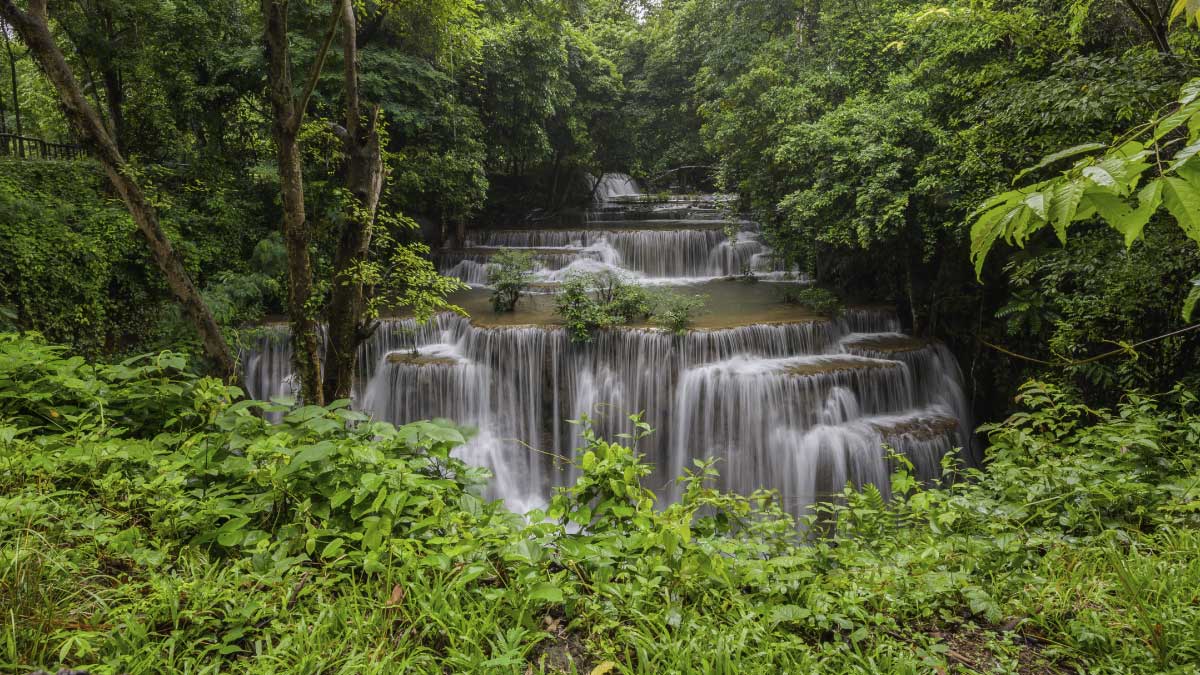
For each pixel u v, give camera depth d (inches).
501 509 134.7
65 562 103.4
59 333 437.7
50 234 438.0
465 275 740.0
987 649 108.3
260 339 509.7
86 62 602.2
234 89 615.2
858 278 636.1
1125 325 309.4
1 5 224.1
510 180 1105.4
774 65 648.4
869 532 157.6
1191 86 49.2
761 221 662.5
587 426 142.9
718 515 138.3
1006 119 314.2
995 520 149.1
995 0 377.4
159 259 266.7
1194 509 145.6
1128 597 115.1
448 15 401.1
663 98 1189.7
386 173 315.9
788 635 104.7
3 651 84.8
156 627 98.4
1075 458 167.2
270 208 623.5
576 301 500.4
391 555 113.6
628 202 1175.0
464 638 96.2
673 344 468.1
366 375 501.0
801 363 472.1
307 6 565.0
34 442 148.8
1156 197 45.3
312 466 130.7
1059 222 48.5
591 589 115.4
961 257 502.3
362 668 90.1
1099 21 345.1
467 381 469.4
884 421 450.0
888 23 561.9
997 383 501.0
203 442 150.6
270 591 107.1
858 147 488.4
